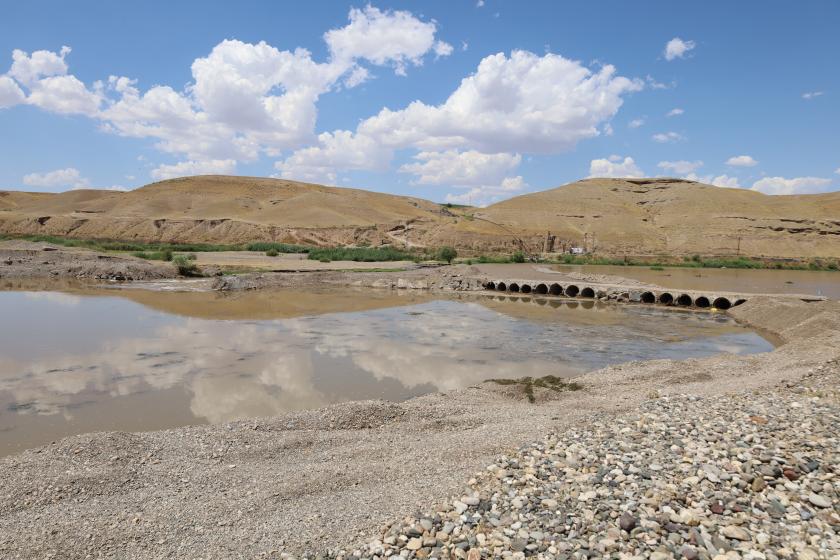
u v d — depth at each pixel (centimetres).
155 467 1366
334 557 903
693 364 2523
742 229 16350
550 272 8375
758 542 779
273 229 15650
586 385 2238
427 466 1312
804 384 1873
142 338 3086
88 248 9994
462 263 9706
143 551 975
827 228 15950
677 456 1075
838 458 984
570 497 966
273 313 4109
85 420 1814
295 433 1608
